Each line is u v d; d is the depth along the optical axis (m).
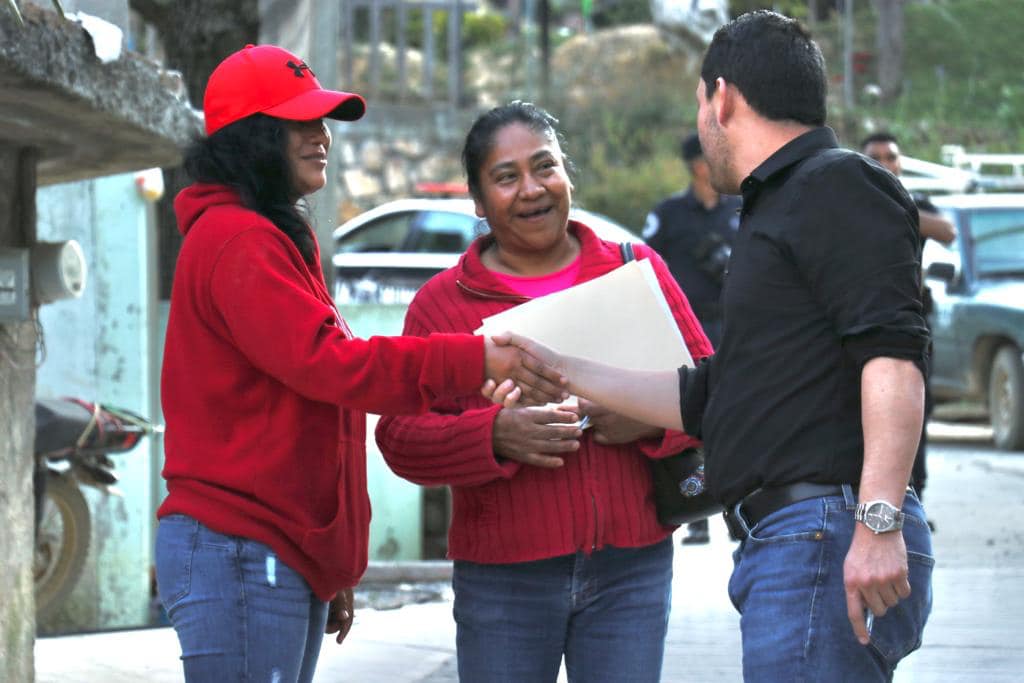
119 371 11.00
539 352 4.61
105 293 10.99
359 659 8.61
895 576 3.87
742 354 4.17
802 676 4.02
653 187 32.34
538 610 5.00
